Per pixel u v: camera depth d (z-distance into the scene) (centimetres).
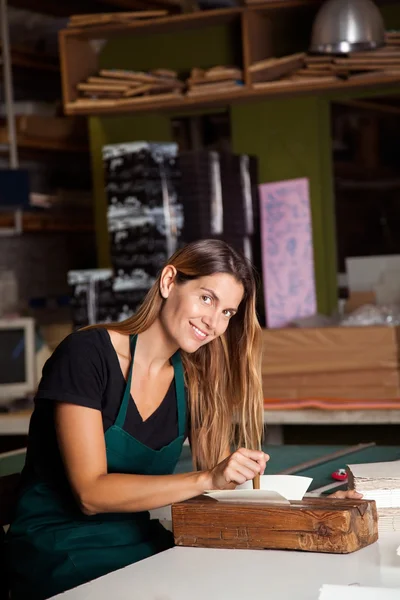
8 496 262
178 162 444
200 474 214
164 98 485
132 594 170
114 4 599
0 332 466
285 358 430
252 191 487
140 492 214
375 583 171
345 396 420
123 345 243
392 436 429
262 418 259
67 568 225
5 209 509
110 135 522
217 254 230
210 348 254
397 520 211
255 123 509
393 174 646
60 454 230
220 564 188
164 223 438
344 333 419
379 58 452
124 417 238
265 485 213
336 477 266
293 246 488
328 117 507
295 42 492
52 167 633
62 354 233
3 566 246
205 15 486
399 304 478
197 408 258
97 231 523
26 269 635
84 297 452
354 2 426
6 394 465
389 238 710
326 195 507
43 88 616
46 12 608
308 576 176
